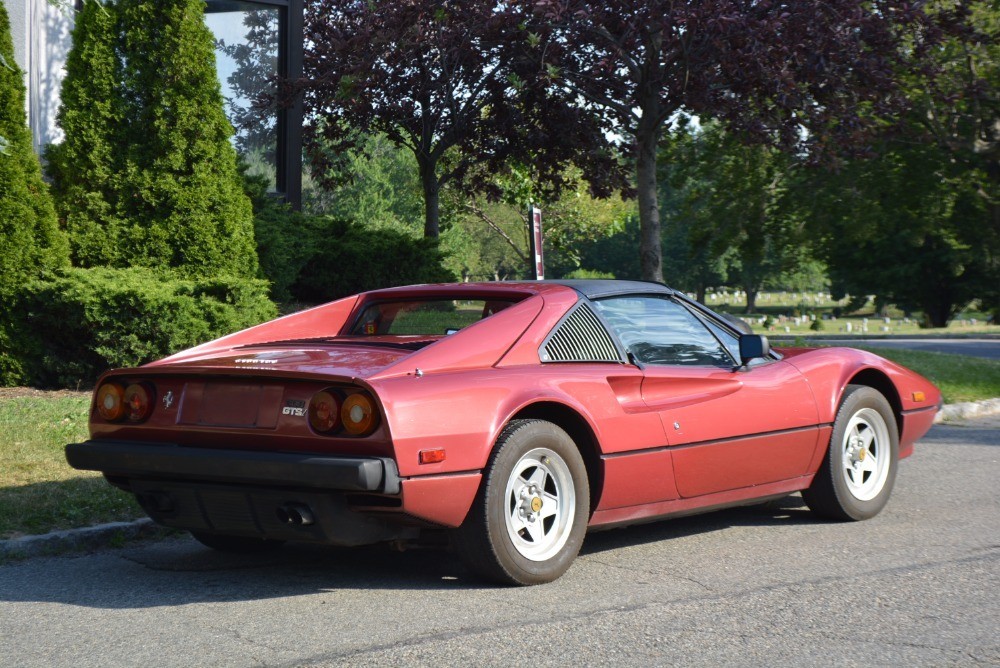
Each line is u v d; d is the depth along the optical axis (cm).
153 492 469
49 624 416
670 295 574
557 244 3819
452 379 445
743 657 372
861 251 5975
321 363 454
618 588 469
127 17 1187
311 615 426
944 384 1350
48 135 1486
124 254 1183
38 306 1062
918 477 783
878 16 1569
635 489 509
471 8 1639
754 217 2508
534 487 470
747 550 551
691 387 541
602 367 509
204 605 443
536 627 408
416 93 1917
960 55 2273
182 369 457
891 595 457
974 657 373
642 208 1700
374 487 412
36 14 1467
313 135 2072
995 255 4019
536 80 1666
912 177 2559
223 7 1656
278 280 1482
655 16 1461
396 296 557
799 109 1582
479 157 2008
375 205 6028
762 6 1469
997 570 503
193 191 1196
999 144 2441
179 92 1195
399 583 479
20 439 801
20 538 541
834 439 614
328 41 1912
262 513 444
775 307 12188
